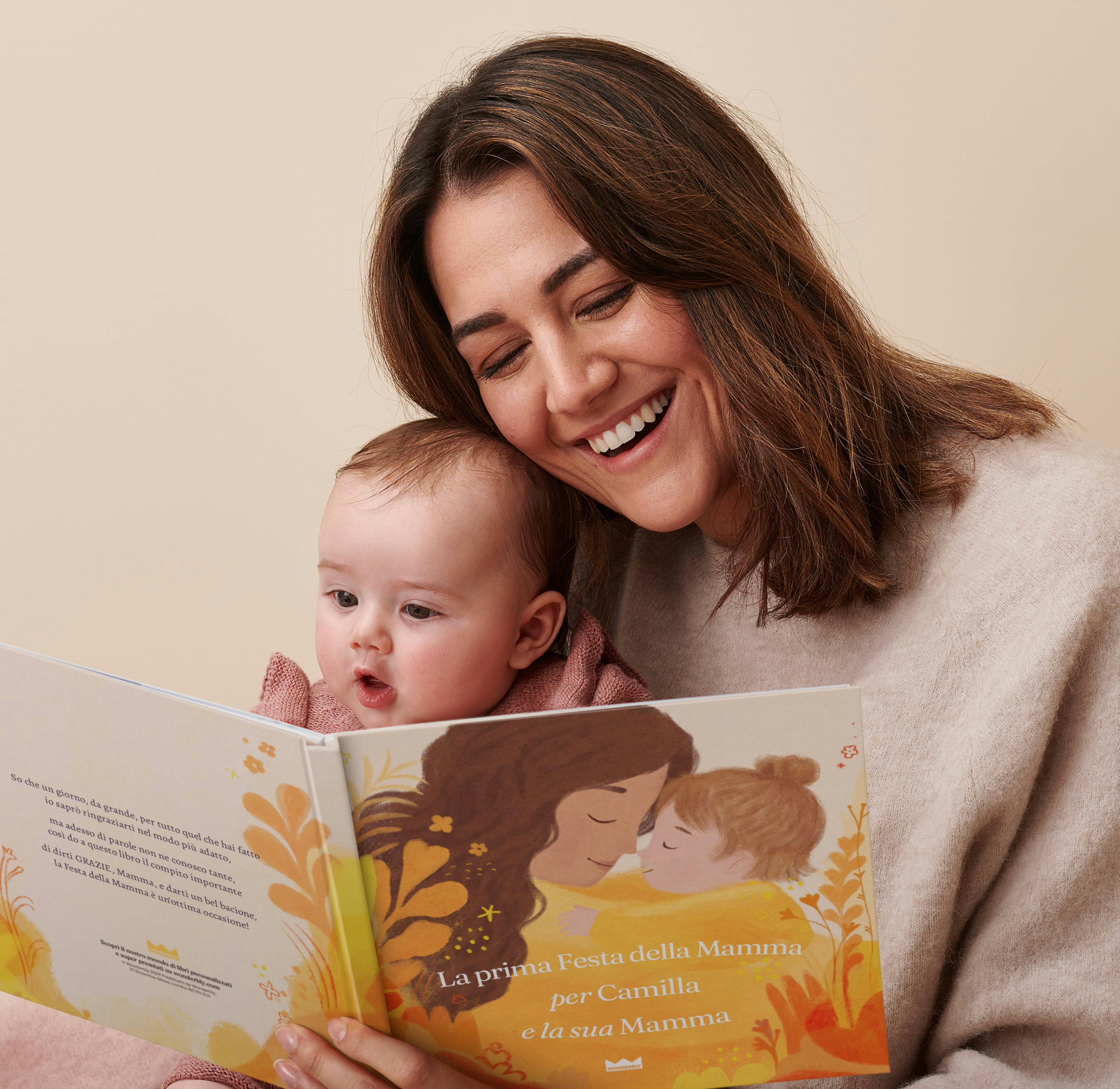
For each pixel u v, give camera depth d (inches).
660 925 23.9
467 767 22.4
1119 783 28.6
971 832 29.2
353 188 62.7
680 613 39.6
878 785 30.7
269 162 62.3
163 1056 35.8
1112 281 57.6
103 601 69.9
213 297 64.8
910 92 57.4
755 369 31.1
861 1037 24.8
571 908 23.8
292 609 71.2
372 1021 25.2
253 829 23.7
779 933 23.9
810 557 32.1
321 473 68.6
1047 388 60.2
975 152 57.6
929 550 31.9
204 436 67.3
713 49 58.6
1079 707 29.0
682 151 30.7
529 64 31.0
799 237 33.7
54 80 60.6
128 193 62.6
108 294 64.3
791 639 34.9
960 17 55.4
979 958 30.5
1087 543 28.9
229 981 26.4
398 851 23.3
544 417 33.2
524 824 22.9
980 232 58.8
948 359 58.2
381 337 37.2
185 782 23.9
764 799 22.5
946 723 30.2
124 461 67.4
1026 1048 30.5
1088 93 55.2
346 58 60.5
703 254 30.2
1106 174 56.1
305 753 22.3
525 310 31.0
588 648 35.5
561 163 29.2
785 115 58.8
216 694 72.4
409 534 33.3
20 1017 36.0
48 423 66.2
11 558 68.4
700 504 33.6
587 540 41.1
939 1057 32.0
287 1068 26.9
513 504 35.1
